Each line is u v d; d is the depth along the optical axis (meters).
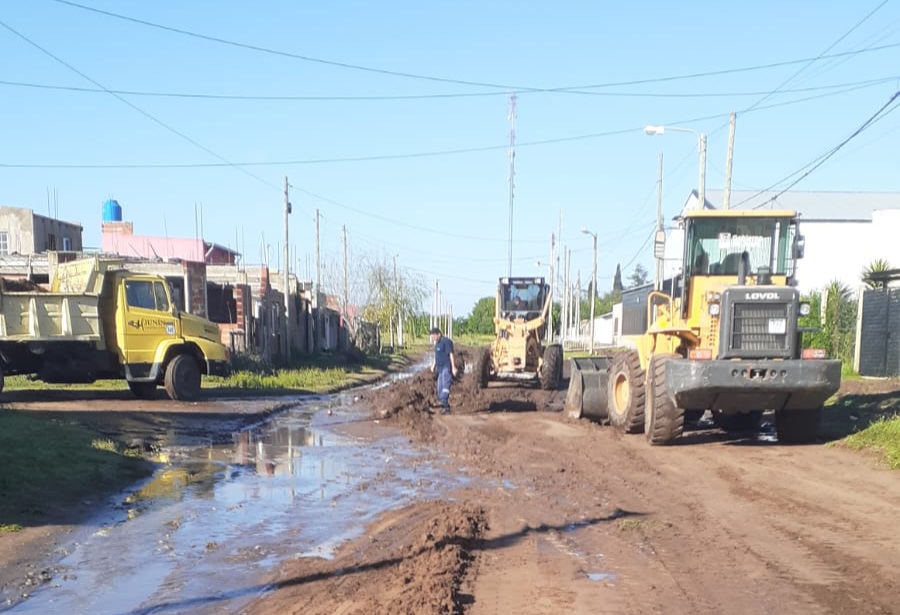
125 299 16.06
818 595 5.53
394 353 50.97
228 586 5.88
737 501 8.38
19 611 5.36
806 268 43.44
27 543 6.79
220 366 17.55
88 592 5.74
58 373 15.85
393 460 11.45
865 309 21.78
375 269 56.78
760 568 6.14
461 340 78.69
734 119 22.53
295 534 7.35
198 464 11.00
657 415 11.73
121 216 42.34
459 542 6.80
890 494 8.52
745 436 13.14
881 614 5.16
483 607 5.36
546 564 6.30
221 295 28.50
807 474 9.62
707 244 12.57
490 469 10.57
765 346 11.11
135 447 11.77
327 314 41.94
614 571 6.12
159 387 19.02
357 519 7.93
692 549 6.68
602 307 83.25
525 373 22.44
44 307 15.25
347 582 5.89
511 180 35.91
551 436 13.36
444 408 17.31
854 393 16.88
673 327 12.30
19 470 8.84
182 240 40.06
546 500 8.65
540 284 23.58
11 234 34.28
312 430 14.61
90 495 8.66
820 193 48.44
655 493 8.87
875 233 33.81
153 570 6.26
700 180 22.88
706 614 5.20
